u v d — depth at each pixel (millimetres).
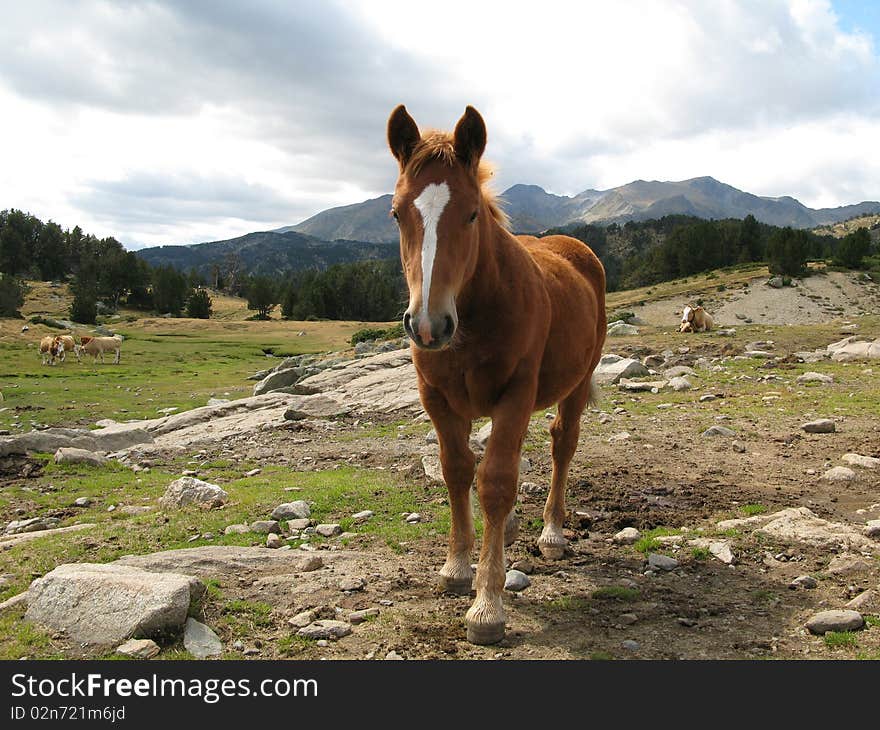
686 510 6316
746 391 12508
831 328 21438
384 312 109062
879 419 9758
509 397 4184
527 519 6297
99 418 17391
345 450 9945
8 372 30234
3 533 6742
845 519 5883
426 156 3771
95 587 4027
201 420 14453
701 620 4148
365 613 4234
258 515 6512
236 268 166000
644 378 14617
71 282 117125
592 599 4500
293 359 32938
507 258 4195
